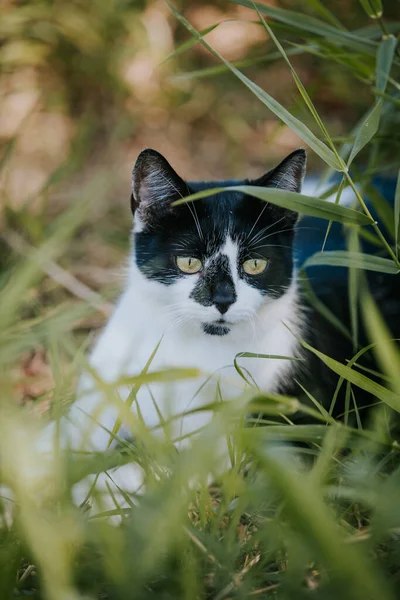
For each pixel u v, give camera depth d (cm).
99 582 64
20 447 63
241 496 66
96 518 66
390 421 77
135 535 62
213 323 78
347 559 58
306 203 69
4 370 79
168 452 67
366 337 83
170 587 63
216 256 78
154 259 79
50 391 75
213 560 64
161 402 77
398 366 70
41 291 94
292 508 59
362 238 87
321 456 66
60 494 64
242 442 66
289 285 80
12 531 64
